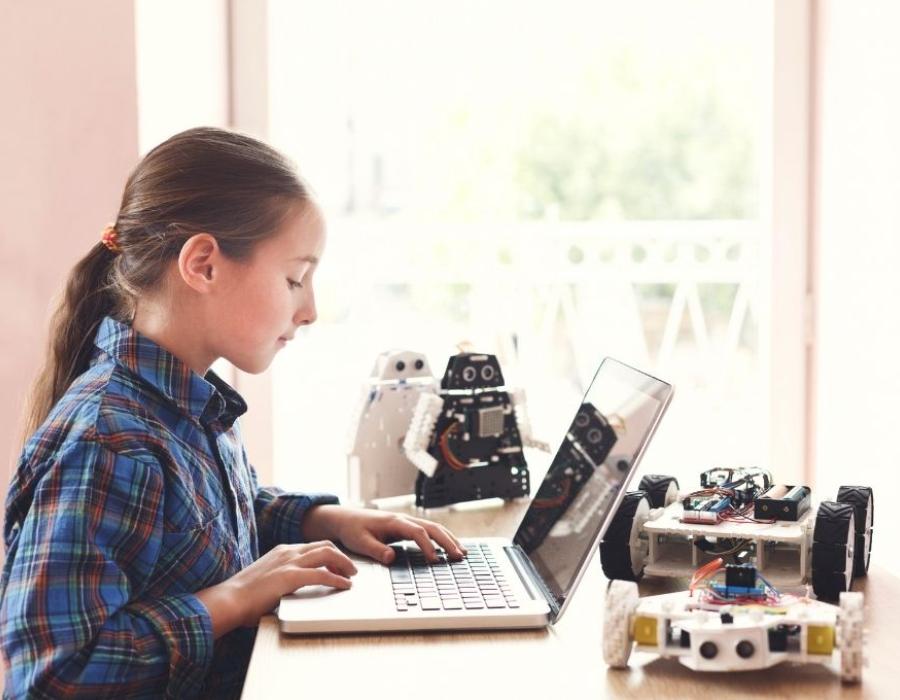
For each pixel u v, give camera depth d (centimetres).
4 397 180
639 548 110
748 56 868
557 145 895
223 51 220
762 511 107
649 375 104
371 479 153
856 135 209
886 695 81
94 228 179
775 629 85
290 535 128
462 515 147
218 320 113
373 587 106
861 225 207
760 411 240
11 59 176
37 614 93
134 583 101
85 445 99
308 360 416
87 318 118
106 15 175
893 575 112
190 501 107
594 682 85
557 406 360
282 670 88
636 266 330
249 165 113
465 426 151
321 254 120
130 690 94
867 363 206
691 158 886
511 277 332
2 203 178
